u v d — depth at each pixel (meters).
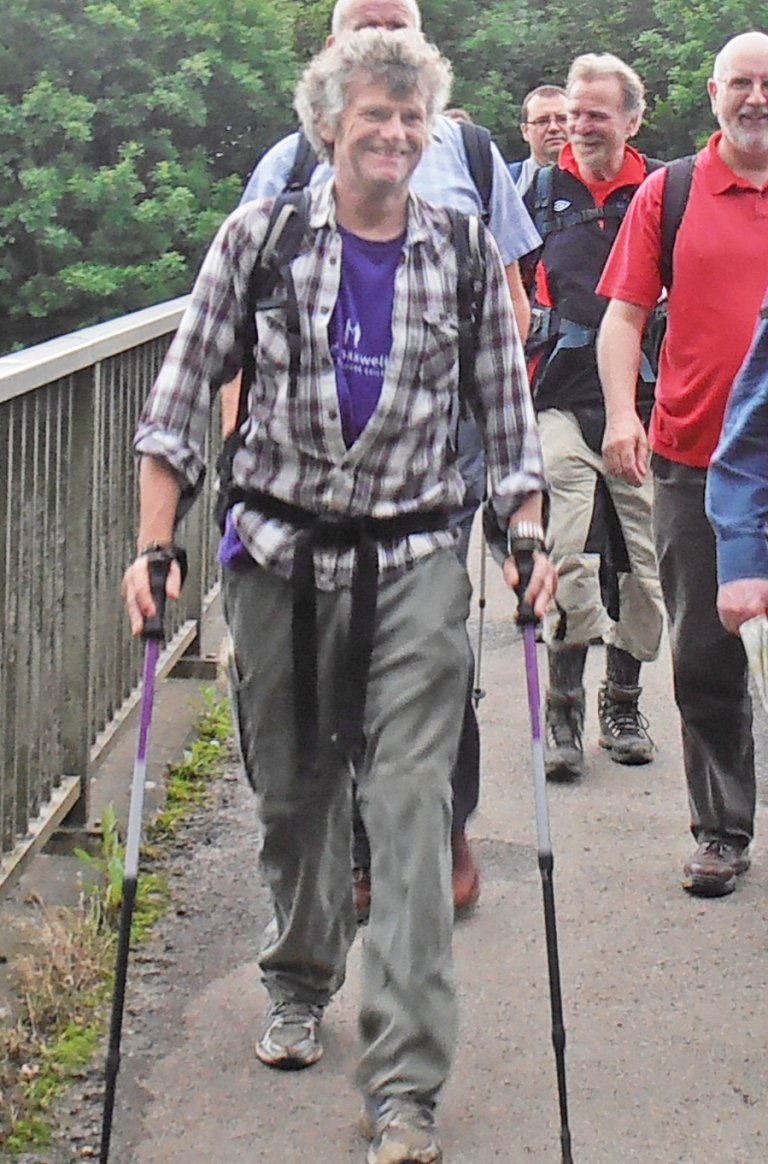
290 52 31.58
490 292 4.46
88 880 6.18
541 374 7.35
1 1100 4.63
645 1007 5.32
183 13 30.56
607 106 7.41
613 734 7.68
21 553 5.70
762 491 4.64
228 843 6.58
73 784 6.32
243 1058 4.95
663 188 6.03
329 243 4.30
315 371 4.30
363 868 5.74
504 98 33.31
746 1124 4.68
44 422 5.92
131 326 6.92
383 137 4.21
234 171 31.72
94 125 29.92
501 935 5.81
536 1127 4.64
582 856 6.53
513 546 4.52
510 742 7.86
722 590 4.62
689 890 6.18
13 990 5.27
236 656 4.55
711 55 31.83
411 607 4.35
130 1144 4.53
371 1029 4.27
